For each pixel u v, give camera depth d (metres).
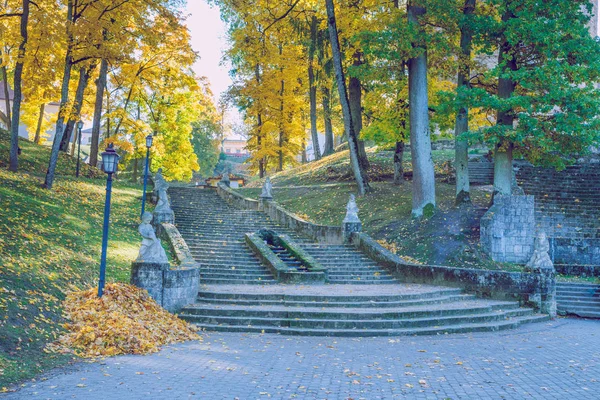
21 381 8.61
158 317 13.68
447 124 28.31
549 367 10.81
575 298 20.36
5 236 15.62
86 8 24.33
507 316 17.19
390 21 26.05
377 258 22.80
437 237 23.88
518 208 23.94
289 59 39.06
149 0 25.12
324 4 31.61
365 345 12.94
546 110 22.05
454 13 23.80
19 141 35.09
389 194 30.28
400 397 8.42
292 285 19.55
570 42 22.22
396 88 27.67
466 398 8.42
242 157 119.06
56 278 13.96
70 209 22.39
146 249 15.31
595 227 26.22
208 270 20.34
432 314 15.73
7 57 27.45
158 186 31.11
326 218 28.62
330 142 45.31
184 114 47.75
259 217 28.94
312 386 8.95
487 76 22.92
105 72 34.56
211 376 9.44
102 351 10.84
